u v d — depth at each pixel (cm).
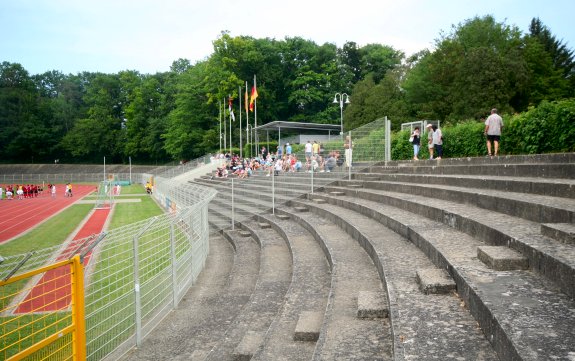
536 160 1114
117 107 11131
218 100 7288
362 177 1902
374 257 748
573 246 474
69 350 589
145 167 9725
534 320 345
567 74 5984
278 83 7900
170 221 884
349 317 519
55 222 2838
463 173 1311
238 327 654
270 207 1892
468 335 383
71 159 10919
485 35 5112
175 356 642
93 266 697
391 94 5641
